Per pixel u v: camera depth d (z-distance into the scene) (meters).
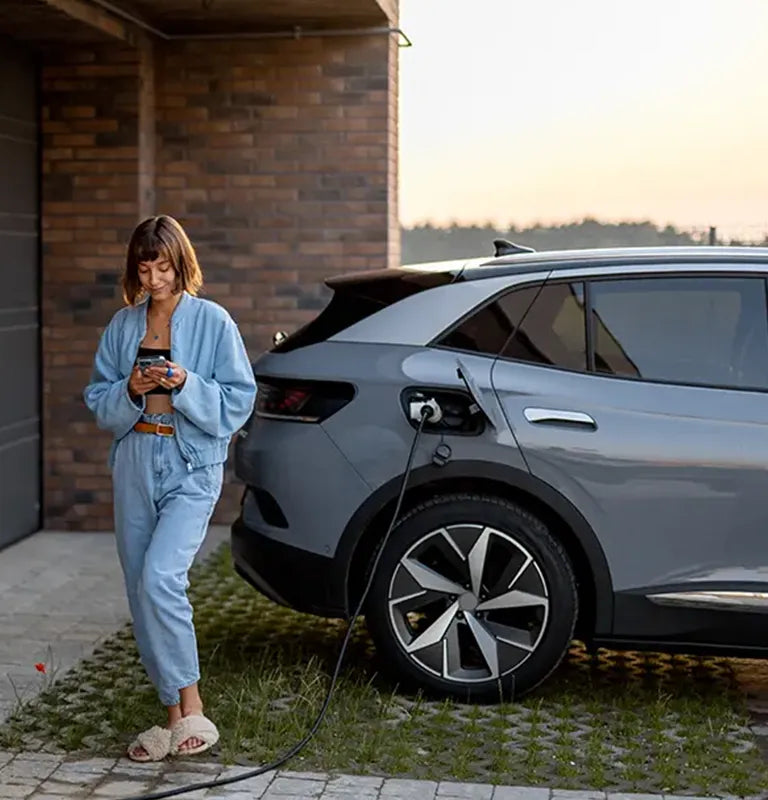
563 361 6.00
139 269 5.18
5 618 7.52
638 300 6.04
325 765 5.19
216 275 10.20
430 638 5.91
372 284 6.29
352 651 6.78
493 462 5.87
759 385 5.93
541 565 5.85
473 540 5.88
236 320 10.20
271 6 9.39
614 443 5.84
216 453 5.25
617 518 5.84
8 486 9.53
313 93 10.05
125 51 9.80
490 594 5.91
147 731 5.23
